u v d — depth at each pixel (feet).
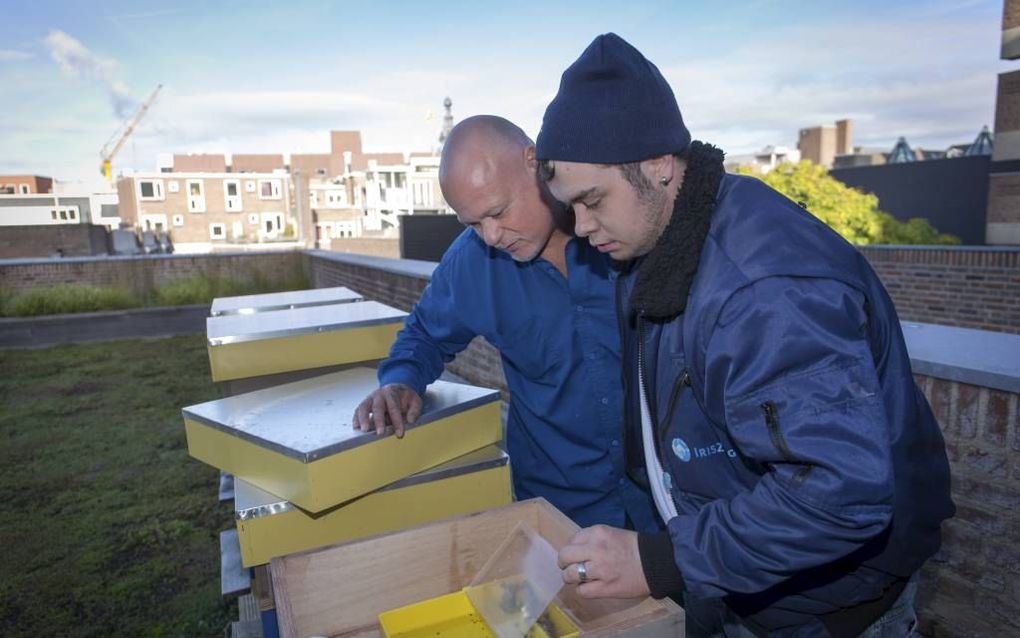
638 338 3.84
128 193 169.68
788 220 3.10
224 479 5.99
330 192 193.47
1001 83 47.83
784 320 2.80
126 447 17.92
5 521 13.43
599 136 2.98
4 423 20.29
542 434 5.83
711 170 3.23
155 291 43.88
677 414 3.59
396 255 92.32
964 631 6.13
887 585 3.68
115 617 10.07
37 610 10.28
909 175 69.56
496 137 4.48
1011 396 5.61
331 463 4.15
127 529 12.99
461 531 4.03
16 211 140.87
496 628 3.41
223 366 6.10
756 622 3.91
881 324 3.23
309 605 3.66
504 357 5.87
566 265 5.24
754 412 2.88
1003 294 30.35
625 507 5.73
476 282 5.52
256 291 45.80
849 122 157.58
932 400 6.15
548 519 4.11
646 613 3.16
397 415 4.49
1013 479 5.65
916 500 3.44
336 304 8.04
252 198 173.88
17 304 38.58
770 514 2.85
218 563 11.63
